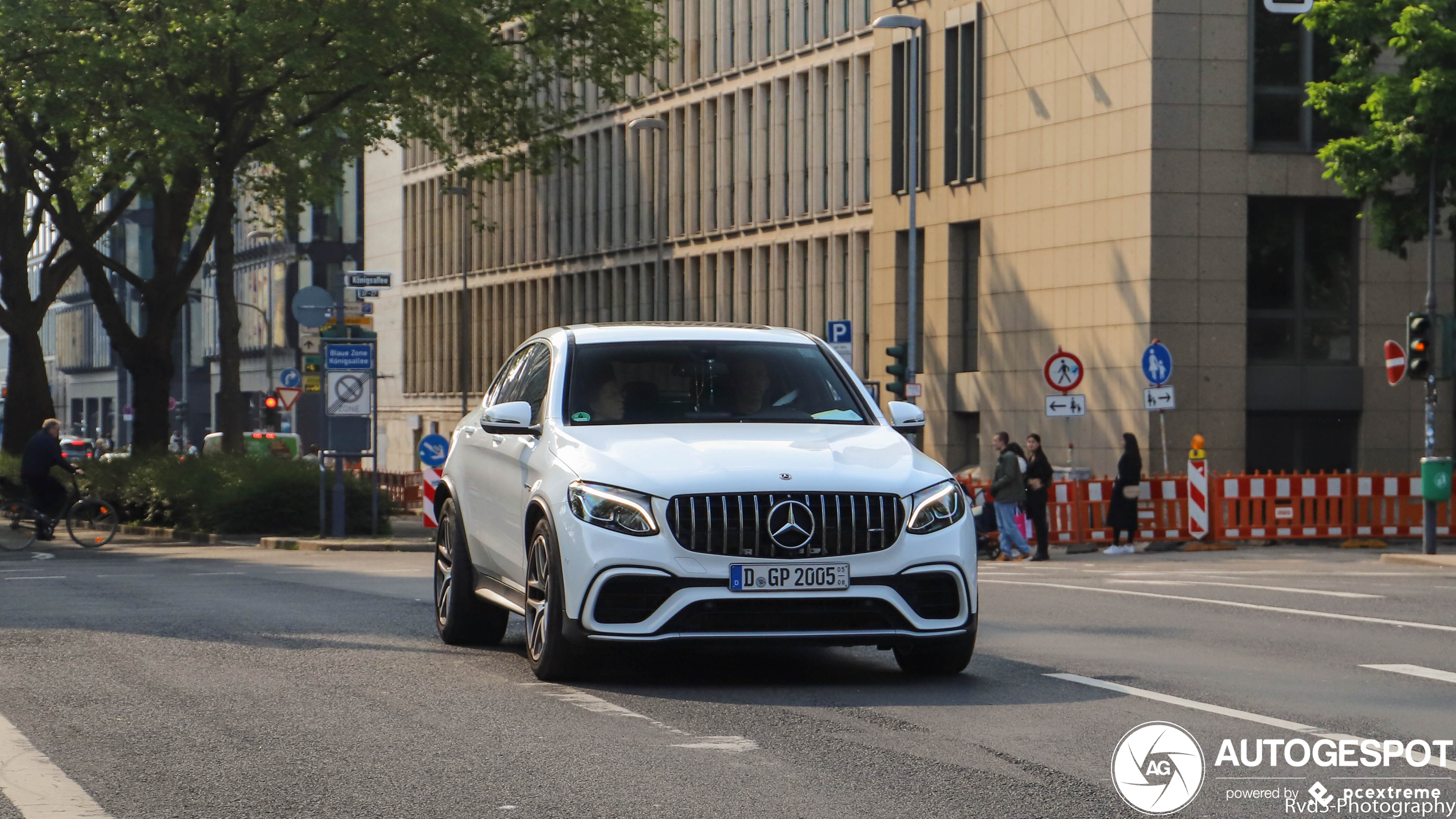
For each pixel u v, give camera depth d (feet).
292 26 107.55
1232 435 124.98
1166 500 102.78
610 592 30.91
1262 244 126.62
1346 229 127.24
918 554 31.32
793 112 173.99
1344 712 29.55
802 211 173.27
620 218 212.23
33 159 126.31
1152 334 124.67
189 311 310.04
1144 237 125.29
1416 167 96.58
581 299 223.71
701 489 30.81
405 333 279.28
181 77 109.09
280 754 25.11
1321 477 102.12
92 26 106.63
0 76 110.83
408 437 277.44
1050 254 135.23
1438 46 94.68
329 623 44.42
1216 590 59.21
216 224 118.42
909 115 151.94
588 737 26.53
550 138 131.13
